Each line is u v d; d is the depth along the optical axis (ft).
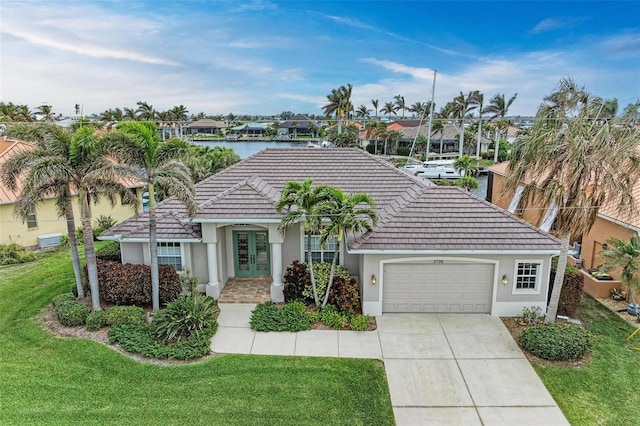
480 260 47.50
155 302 46.21
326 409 32.94
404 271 48.60
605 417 32.63
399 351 41.57
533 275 48.19
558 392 35.63
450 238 47.16
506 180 44.98
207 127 397.60
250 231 58.70
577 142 37.55
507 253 46.19
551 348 39.88
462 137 213.05
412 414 32.83
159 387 35.01
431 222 49.32
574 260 63.41
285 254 55.67
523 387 36.27
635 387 36.27
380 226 48.88
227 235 58.13
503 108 203.92
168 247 53.47
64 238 76.95
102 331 44.01
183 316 43.06
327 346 42.29
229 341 43.04
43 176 39.91
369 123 307.99
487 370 38.63
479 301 49.32
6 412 31.40
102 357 39.19
